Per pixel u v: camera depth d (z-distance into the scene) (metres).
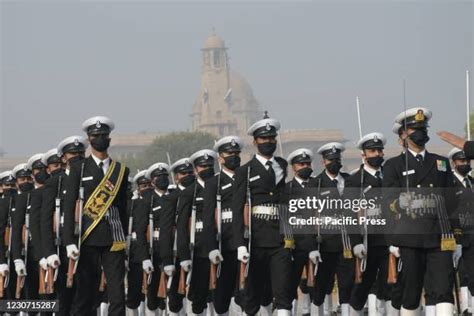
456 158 35.25
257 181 29.45
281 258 29.30
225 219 31.45
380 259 32.84
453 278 26.83
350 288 33.50
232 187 30.80
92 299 28.77
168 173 38.00
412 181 27.27
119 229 28.55
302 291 37.88
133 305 38.19
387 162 27.81
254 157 29.89
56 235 30.83
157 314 38.06
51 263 30.11
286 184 32.81
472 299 33.03
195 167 34.47
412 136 27.48
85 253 28.25
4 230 35.31
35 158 36.16
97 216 28.22
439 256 26.78
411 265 26.95
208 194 31.45
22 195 34.56
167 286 35.16
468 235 32.22
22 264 34.28
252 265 29.70
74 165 28.55
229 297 31.89
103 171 28.61
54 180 30.66
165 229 34.81
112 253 28.36
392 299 31.45
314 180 33.50
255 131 29.84
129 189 37.75
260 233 29.34
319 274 33.97
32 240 31.81
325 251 33.16
